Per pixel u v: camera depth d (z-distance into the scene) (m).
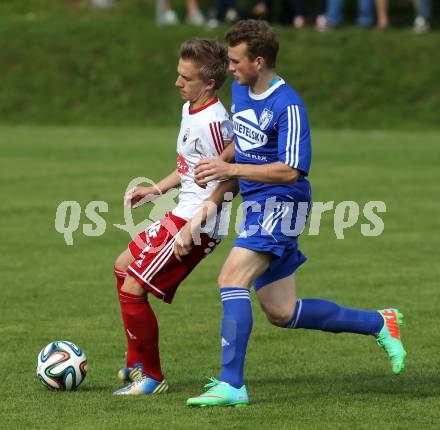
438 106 74.25
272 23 85.62
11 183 47.72
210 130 18.77
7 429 16.45
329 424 16.66
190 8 87.88
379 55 79.25
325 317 19.02
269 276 18.69
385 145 63.09
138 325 18.75
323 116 73.69
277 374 20.36
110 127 72.50
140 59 79.50
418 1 85.50
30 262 32.06
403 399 18.30
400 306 26.47
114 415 17.27
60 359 18.89
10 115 74.75
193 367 20.98
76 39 82.25
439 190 46.56
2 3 94.75
